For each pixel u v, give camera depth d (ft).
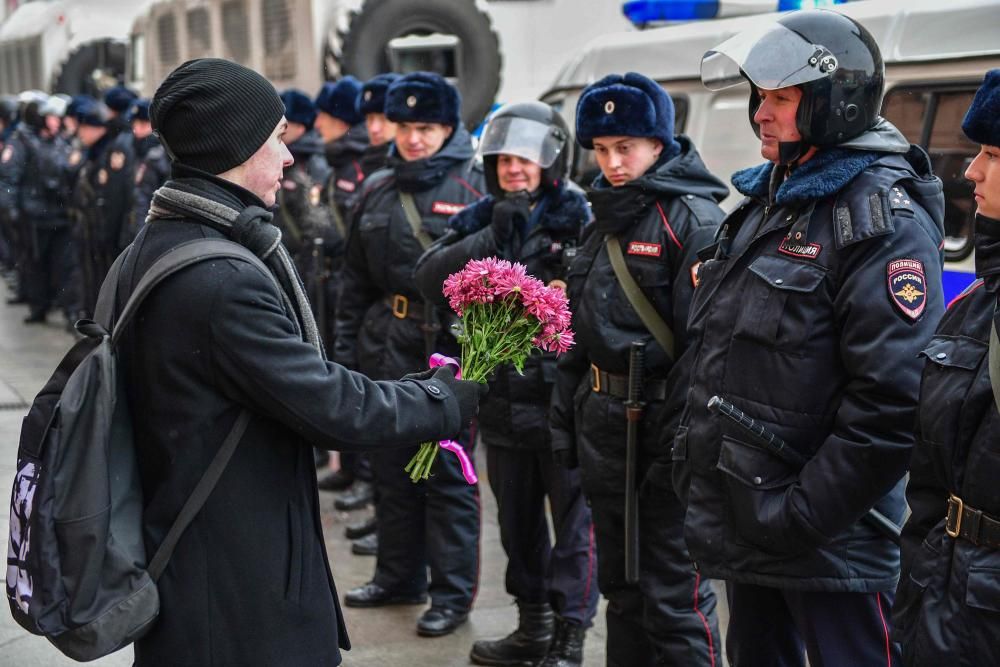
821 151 8.16
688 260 9.69
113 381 6.61
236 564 6.77
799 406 7.95
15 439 20.70
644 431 9.94
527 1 29.25
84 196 29.73
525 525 12.29
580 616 11.76
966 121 6.71
